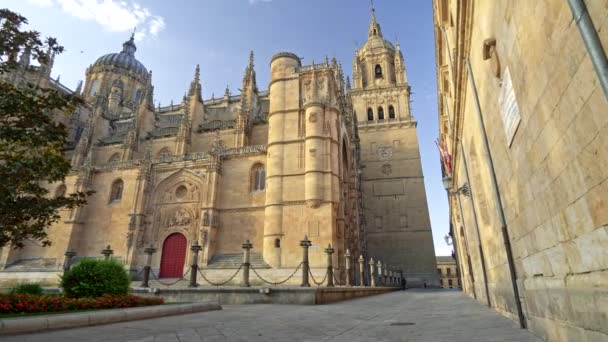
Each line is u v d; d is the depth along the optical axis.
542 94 4.62
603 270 3.69
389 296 27.25
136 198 41.19
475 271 18.97
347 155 48.53
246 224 37.31
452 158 19.92
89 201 44.31
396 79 72.44
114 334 8.00
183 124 49.19
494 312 11.42
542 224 5.58
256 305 17.47
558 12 3.81
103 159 55.22
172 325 9.68
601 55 3.01
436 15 15.09
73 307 11.04
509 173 7.24
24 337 7.27
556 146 4.43
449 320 9.95
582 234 4.09
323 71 39.72
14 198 10.74
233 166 40.31
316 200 33.88
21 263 42.19
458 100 12.88
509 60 5.90
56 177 11.65
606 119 3.11
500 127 7.44
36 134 10.57
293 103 39.19
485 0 6.89
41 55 11.45
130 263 38.28
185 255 38.06
